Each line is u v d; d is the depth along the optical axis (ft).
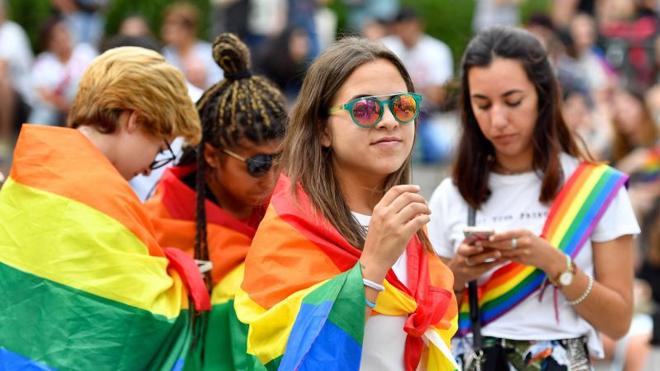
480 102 36.78
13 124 88.48
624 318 36.35
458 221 37.96
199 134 34.27
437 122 92.73
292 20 96.89
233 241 35.37
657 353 57.88
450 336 32.14
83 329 30.91
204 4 107.96
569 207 36.65
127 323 31.27
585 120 81.61
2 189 32.27
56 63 89.20
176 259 33.53
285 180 31.55
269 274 30.27
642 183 71.00
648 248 59.82
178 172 36.60
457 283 35.99
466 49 37.78
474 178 37.83
